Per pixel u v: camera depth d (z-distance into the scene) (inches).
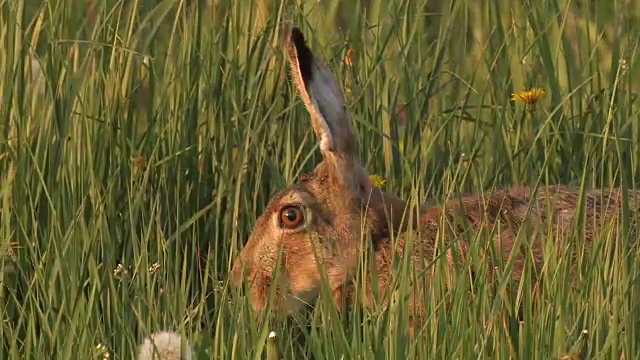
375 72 495.8
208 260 425.1
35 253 431.5
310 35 542.3
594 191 414.9
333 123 418.3
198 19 509.4
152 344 362.6
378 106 502.0
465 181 474.3
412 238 390.9
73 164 460.4
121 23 558.6
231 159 482.0
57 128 470.6
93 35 495.8
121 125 475.2
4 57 486.0
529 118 500.7
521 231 376.2
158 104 490.3
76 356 378.9
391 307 373.1
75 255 416.2
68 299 405.1
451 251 388.8
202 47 505.7
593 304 367.2
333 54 523.2
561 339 356.2
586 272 377.7
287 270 423.8
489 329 358.3
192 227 468.4
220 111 493.7
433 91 526.3
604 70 556.4
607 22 588.1
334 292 420.2
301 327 380.8
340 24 597.0
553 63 531.5
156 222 447.8
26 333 401.4
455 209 411.2
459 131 500.7
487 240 389.4
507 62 530.6
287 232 422.9
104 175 473.1
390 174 479.2
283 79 502.6
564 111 505.7
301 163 490.6
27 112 484.4
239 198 469.7
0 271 420.8
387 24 562.3
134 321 403.5
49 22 515.5
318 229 419.8
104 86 488.4
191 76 497.0
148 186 472.4
